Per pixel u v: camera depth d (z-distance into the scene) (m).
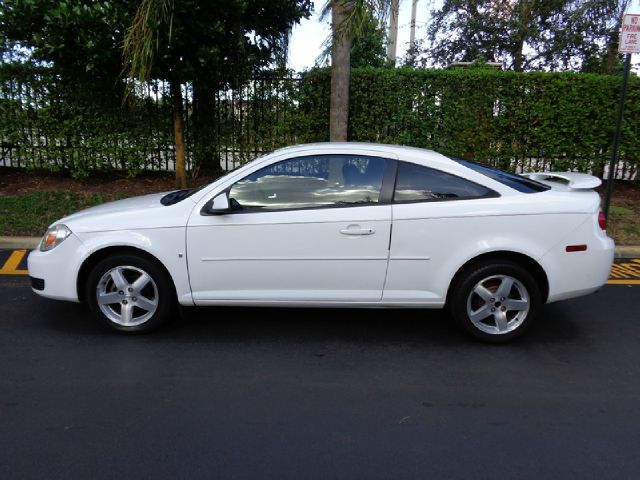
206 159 10.09
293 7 8.87
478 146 9.55
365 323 4.66
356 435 2.98
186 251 4.07
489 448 2.87
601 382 3.64
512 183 4.18
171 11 6.89
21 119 9.25
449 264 4.03
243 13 8.32
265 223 4.02
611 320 4.79
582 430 3.05
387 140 9.65
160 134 9.60
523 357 4.01
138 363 3.82
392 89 9.34
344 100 8.45
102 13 7.15
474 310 4.16
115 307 4.33
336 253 4.04
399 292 4.11
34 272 4.25
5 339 4.20
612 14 10.68
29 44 8.08
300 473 2.65
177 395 3.39
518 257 4.08
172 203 4.30
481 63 11.54
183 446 2.85
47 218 7.82
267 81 9.51
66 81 9.12
